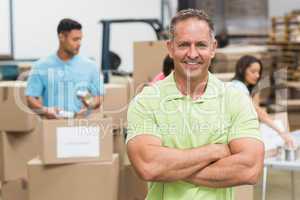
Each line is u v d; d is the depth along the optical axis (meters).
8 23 6.23
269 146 2.91
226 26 6.89
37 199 2.81
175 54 1.46
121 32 6.85
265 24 7.20
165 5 6.98
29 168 2.79
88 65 3.25
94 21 6.52
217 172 1.44
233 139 1.48
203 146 1.46
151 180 1.46
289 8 8.40
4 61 6.04
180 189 1.47
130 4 6.77
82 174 2.78
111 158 2.79
